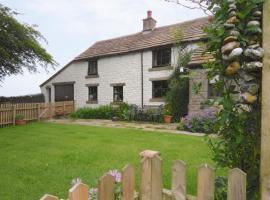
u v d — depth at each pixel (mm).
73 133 11648
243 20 2291
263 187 1979
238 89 2424
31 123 16578
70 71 24453
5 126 15078
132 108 18062
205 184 2148
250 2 2213
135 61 19984
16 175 5520
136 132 11906
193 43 16641
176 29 17812
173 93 16281
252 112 2311
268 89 2000
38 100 25375
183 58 16344
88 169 5922
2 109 15242
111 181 2086
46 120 18703
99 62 22406
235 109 2383
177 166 2320
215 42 2447
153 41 19281
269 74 2014
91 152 7633
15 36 18672
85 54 23812
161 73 18234
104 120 18359
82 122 17016
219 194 2564
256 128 2338
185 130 12438
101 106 20594
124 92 20641
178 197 2307
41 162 6539
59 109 21469
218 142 2721
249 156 2465
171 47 17703
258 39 2262
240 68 2266
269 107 1982
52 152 7676
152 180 2330
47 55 20359
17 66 19938
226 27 2301
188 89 15852
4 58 18453
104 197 2049
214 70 2588
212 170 2119
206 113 11992
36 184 4992
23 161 6641
